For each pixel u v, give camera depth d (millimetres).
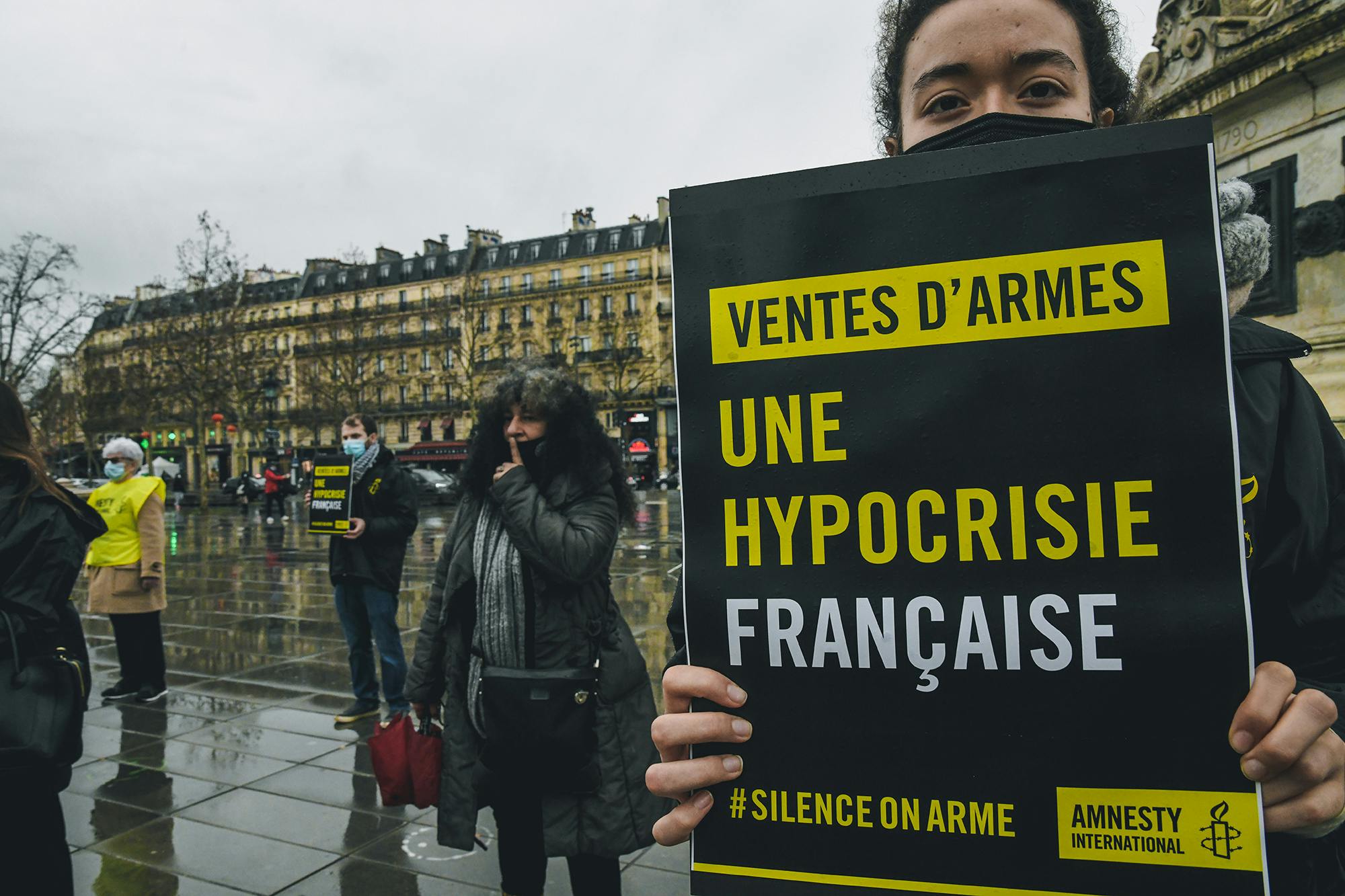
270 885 3135
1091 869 839
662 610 8227
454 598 2453
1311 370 4648
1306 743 792
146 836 3535
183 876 3205
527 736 2232
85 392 49062
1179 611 827
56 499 2275
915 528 911
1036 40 1257
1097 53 1399
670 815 980
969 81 1286
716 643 972
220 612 8664
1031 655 867
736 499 975
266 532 20312
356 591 4930
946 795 887
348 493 4754
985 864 870
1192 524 829
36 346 33375
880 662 915
